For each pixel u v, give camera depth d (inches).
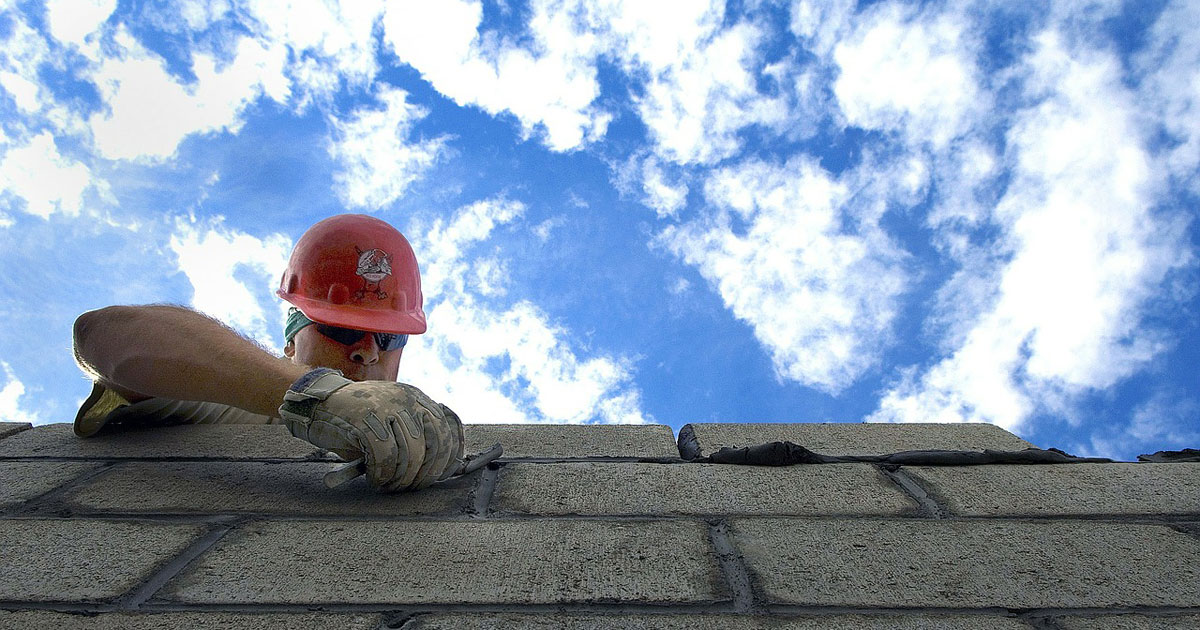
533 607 47.7
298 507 62.5
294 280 102.1
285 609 47.2
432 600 48.3
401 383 63.3
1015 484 69.4
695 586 50.4
